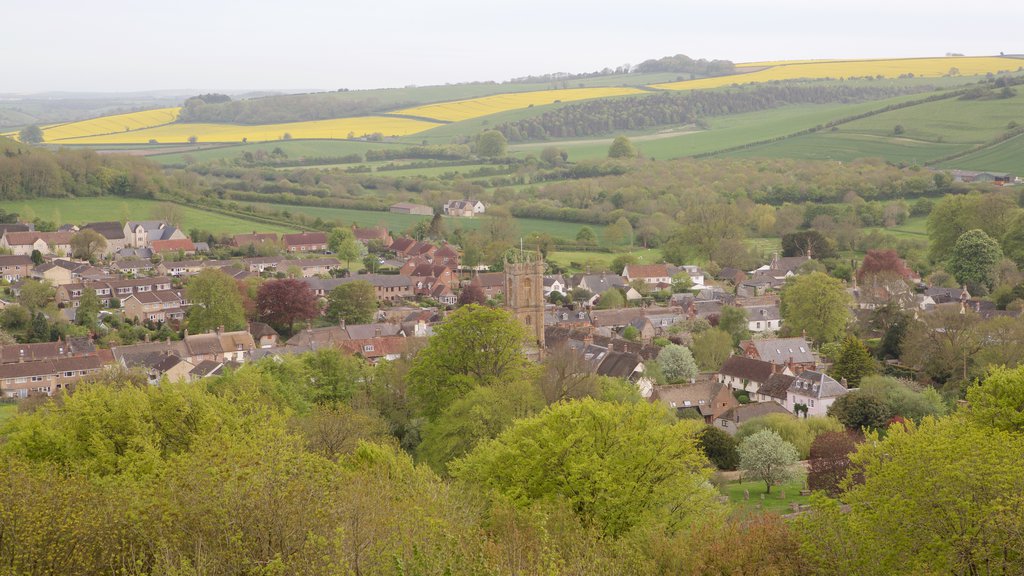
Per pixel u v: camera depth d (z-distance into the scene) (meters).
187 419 76.50
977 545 48.06
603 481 63.16
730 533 52.41
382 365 126.75
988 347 148.50
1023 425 74.31
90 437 73.25
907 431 69.06
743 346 171.62
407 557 42.41
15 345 167.50
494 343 107.50
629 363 154.00
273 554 41.62
